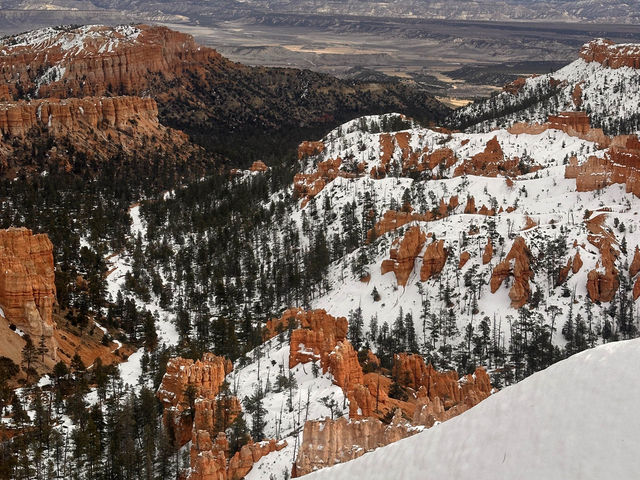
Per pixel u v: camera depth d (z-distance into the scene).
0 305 164.00
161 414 135.25
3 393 140.62
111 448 122.62
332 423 94.38
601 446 22.55
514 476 23.34
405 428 93.25
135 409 133.88
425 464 25.17
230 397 126.81
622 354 23.91
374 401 121.81
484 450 24.36
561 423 23.47
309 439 93.88
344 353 136.38
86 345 176.00
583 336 182.00
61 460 123.88
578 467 22.52
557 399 23.95
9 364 153.00
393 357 165.12
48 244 182.25
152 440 121.88
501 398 25.17
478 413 25.27
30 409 141.50
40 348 159.38
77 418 136.75
